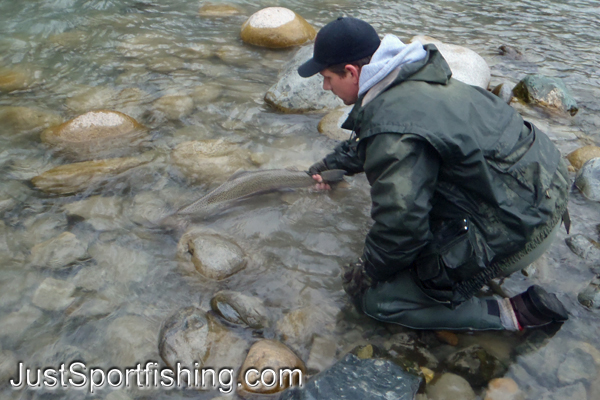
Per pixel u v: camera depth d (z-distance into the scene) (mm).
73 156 4133
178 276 3100
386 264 2490
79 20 6695
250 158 4207
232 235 3449
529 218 2406
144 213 3580
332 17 7324
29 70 5445
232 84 5363
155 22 6797
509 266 2705
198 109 4875
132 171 3990
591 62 6223
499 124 2457
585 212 3754
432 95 2326
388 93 2365
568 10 7953
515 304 2795
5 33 6227
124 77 5387
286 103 4926
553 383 2535
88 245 3289
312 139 4523
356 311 2924
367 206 3773
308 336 2770
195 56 5945
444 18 7477
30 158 4090
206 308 2902
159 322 2814
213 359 2604
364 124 2408
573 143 4574
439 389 2492
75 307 2867
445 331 2818
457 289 2568
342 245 3420
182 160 4105
